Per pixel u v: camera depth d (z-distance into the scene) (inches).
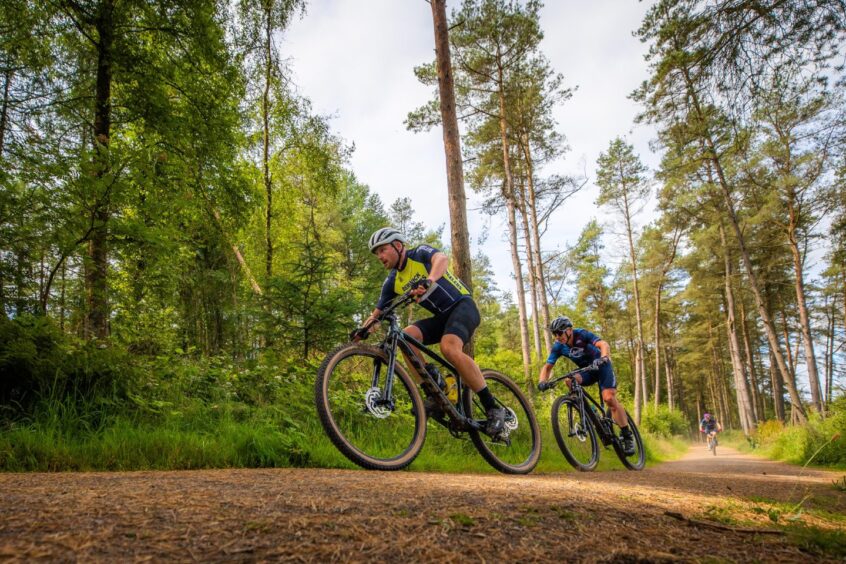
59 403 143.5
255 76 443.5
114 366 164.9
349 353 130.6
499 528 52.4
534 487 93.3
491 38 648.4
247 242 614.9
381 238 136.2
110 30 299.4
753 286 715.4
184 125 319.3
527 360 699.4
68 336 169.3
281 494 65.5
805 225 833.5
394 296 142.3
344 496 66.1
